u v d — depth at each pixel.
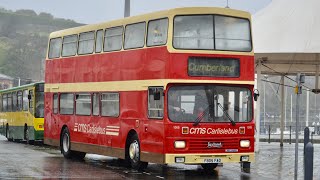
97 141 21.84
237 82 18.20
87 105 22.67
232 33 18.38
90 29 22.70
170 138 17.62
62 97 24.84
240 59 18.33
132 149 19.59
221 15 18.30
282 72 32.62
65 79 24.53
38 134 33.81
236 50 18.30
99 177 17.34
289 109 100.00
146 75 18.88
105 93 21.38
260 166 21.19
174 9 18.02
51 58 25.95
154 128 18.25
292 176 18.00
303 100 102.38
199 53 17.92
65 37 24.78
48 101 26.11
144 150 18.83
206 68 17.95
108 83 21.16
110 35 21.31
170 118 17.69
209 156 17.80
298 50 25.48
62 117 24.70
